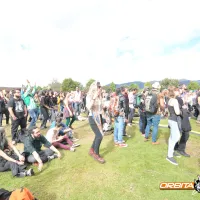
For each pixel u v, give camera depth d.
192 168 3.71
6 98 9.84
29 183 3.22
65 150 4.80
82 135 6.38
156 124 5.07
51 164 3.96
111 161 4.04
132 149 4.78
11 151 3.77
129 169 3.65
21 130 5.68
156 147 4.92
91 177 3.38
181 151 4.43
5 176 3.48
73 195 2.87
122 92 5.88
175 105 3.77
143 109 5.93
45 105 7.42
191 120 9.06
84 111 13.24
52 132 4.84
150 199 2.76
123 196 2.83
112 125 7.41
